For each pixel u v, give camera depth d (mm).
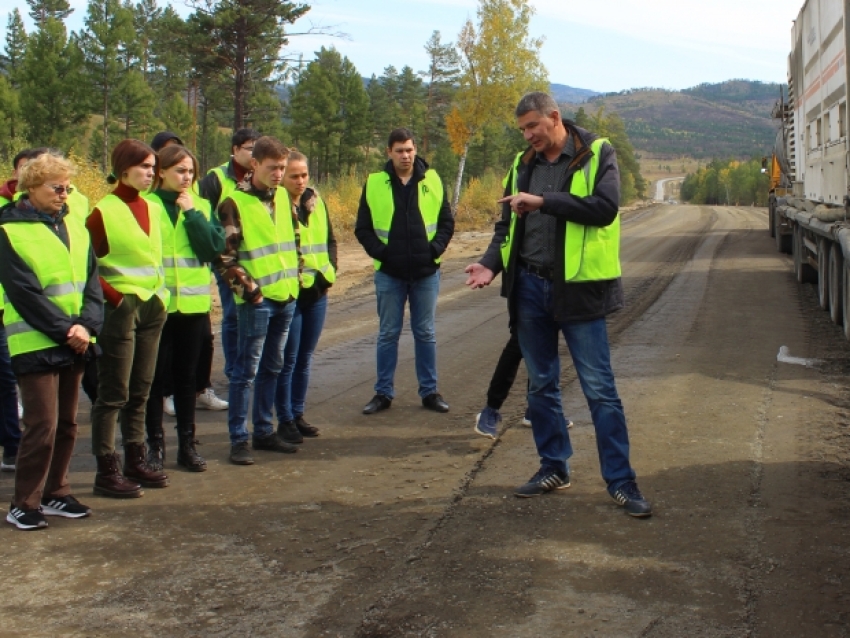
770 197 25125
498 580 3764
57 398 4449
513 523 4422
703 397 7035
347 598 3611
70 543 4211
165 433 6195
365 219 6656
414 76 84250
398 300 6684
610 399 4566
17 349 4324
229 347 6090
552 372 4781
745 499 4750
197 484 5094
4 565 3957
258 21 32000
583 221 4367
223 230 5191
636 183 108938
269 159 5336
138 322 4859
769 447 5707
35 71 47000
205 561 3994
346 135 64375
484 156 68000
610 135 91938
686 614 3451
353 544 4180
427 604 3551
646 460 5438
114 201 4746
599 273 4453
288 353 5844
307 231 5945
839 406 6766
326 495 4891
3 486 5156
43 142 45969
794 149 15852
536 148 4531
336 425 6375
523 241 4676
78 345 4348
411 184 6633
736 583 3721
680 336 9852
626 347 9219
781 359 8539
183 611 3510
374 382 7719
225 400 7117
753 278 15562
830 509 4602
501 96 36500
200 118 68562
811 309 11859
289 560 4000
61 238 4340
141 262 4781
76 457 5652
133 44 52094
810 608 3498
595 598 3588
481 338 9922
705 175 127125
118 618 3453
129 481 4898
